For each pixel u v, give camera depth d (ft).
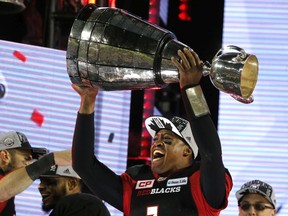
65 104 46.11
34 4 51.21
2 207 35.58
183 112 58.39
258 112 49.11
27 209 43.55
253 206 36.88
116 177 30.35
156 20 54.19
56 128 45.88
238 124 49.08
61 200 27.96
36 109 45.73
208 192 28.22
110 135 47.21
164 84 26.05
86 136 28.99
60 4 48.75
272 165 48.62
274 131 48.93
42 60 46.01
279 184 48.37
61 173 35.63
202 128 26.63
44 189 35.76
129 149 52.16
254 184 37.14
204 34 59.26
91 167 29.50
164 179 29.76
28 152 37.14
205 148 26.99
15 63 45.60
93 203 27.81
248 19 50.31
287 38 49.98
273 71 49.60
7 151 36.88
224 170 27.89
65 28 48.75
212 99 55.26
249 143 48.88
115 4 51.11
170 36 25.85
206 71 25.75
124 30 25.89
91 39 26.04
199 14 59.31
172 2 60.59
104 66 25.96
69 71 26.55
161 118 30.27
